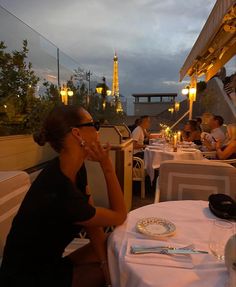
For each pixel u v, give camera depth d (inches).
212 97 508.4
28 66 153.2
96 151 59.1
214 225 51.8
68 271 57.6
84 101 410.9
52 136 55.6
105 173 61.4
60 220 51.6
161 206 71.6
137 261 44.3
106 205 134.7
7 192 74.8
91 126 57.6
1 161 116.4
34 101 147.7
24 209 51.9
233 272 36.7
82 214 51.4
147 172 211.0
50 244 53.2
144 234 54.4
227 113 400.8
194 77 340.5
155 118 946.7
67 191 51.7
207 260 44.1
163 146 230.2
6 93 134.9
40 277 53.0
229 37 171.9
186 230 57.4
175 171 98.5
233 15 115.0
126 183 144.1
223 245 47.6
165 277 39.9
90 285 60.4
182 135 299.9
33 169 140.6
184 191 97.5
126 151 142.1
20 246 51.9
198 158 196.1
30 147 142.6
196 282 39.0
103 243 64.0
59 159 56.2
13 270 52.2
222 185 94.4
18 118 134.6
